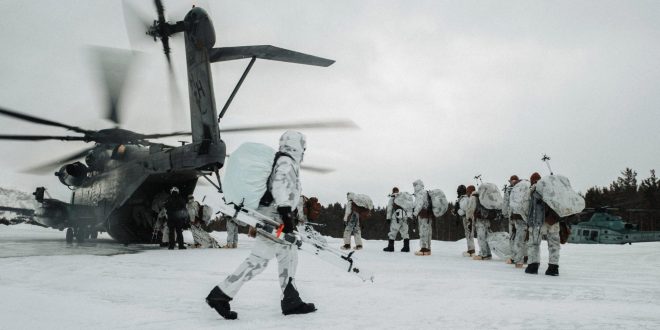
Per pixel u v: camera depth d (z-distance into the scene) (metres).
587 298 4.24
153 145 11.80
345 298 4.06
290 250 3.43
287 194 3.28
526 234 7.73
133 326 2.83
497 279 5.77
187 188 12.58
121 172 12.61
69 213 12.77
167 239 11.65
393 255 10.31
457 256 10.51
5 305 3.20
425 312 3.40
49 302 3.42
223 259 7.84
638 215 54.19
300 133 3.51
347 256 3.41
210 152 9.76
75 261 7.00
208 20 9.11
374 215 57.88
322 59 9.02
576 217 6.52
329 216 57.38
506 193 8.59
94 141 12.52
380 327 2.88
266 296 4.13
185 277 5.40
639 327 2.90
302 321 3.07
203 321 3.05
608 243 23.38
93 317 3.04
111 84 10.56
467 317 3.21
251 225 3.29
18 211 16.86
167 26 9.32
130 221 12.95
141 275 5.56
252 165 3.34
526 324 2.98
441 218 55.09
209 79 9.47
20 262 6.71
